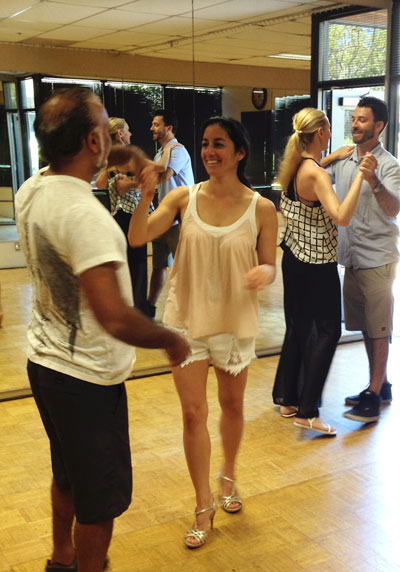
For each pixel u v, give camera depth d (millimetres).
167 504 2613
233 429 2518
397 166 3396
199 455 2365
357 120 3334
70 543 2117
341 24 4875
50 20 4227
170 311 2406
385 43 4941
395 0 4840
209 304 2326
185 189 2418
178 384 2373
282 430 3338
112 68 4340
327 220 3119
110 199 4121
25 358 4484
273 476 2838
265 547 2311
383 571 2164
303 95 4883
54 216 1566
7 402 3770
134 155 2203
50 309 1686
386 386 3711
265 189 4805
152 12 4309
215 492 2689
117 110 4324
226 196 2348
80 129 1594
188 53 4449
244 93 4641
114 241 1553
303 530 2414
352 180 3471
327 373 3238
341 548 2297
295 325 3307
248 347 2418
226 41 4531
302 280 3201
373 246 3406
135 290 4344
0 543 2338
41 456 3051
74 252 1532
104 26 4285
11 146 4887
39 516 2521
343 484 2766
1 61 4242
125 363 1737
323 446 3148
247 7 4559
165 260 4434
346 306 3654
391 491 2707
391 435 3291
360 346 4859
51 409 1730
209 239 2303
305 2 4754
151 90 4359
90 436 1709
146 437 3242
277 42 4715
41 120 1624
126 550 2301
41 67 4305
